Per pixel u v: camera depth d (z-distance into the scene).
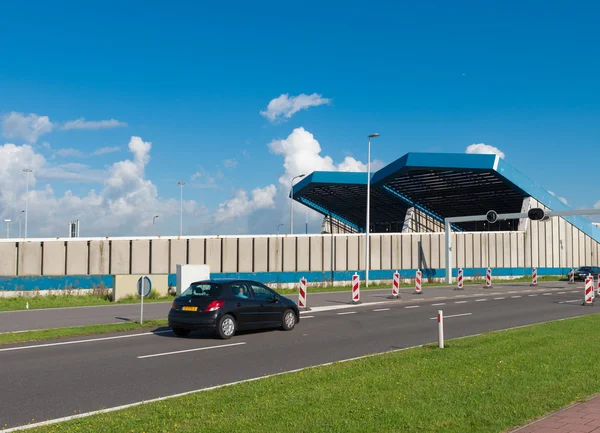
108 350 13.28
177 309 15.42
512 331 15.38
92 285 31.66
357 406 7.33
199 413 7.14
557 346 12.52
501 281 51.97
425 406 7.32
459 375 9.34
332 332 16.55
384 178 56.38
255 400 7.77
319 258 44.69
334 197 71.31
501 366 10.09
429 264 51.31
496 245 55.75
